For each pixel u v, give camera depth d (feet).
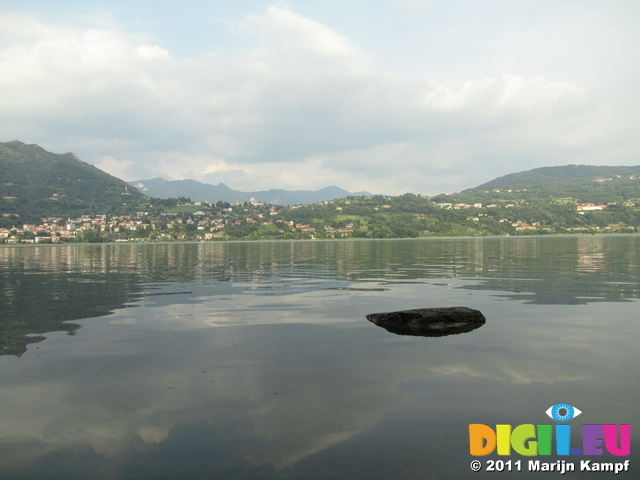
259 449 16.15
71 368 25.54
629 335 32.24
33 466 15.14
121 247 388.16
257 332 34.47
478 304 47.01
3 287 67.21
